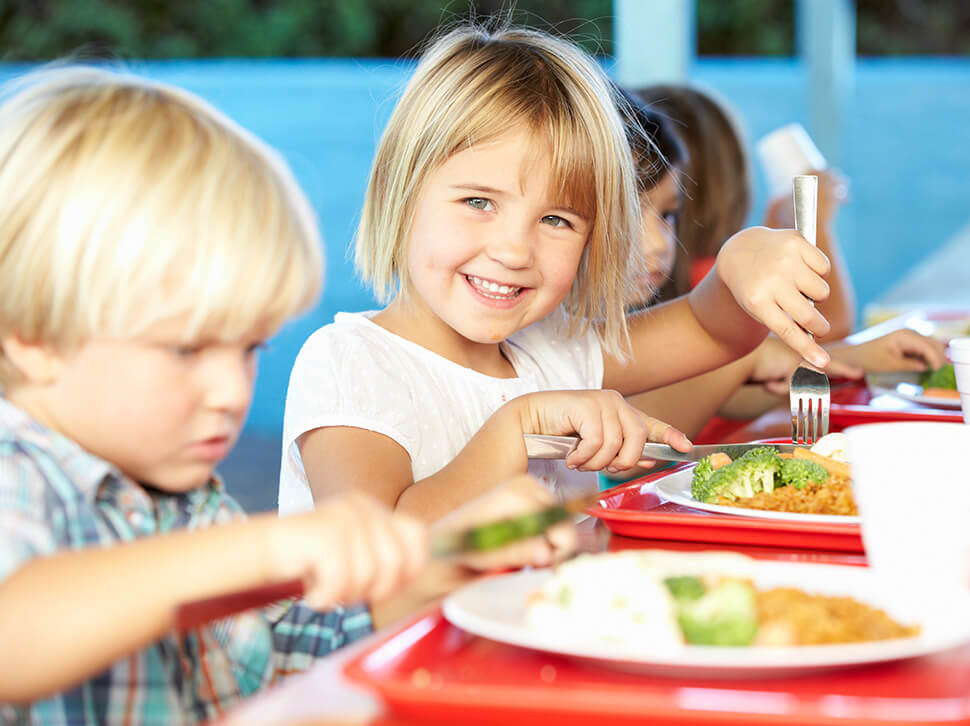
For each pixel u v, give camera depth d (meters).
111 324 0.99
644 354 2.30
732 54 12.73
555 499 1.14
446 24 2.43
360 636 1.29
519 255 1.86
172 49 12.39
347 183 10.80
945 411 2.04
